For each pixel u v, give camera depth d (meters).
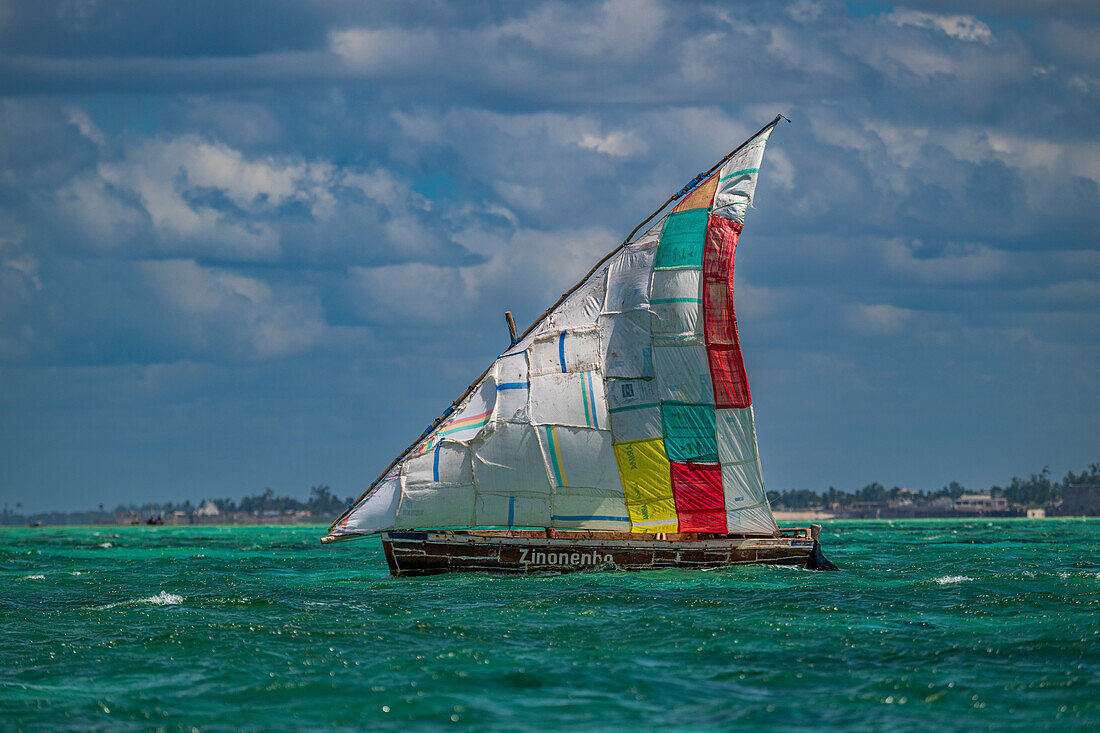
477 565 160.00
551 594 133.25
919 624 109.81
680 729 75.25
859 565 193.75
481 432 162.88
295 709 80.62
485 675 89.38
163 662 95.69
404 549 160.50
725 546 166.75
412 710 80.00
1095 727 74.31
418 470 162.25
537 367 164.50
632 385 164.00
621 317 165.00
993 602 123.38
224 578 177.12
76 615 123.50
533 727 76.00
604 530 163.88
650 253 165.62
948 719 76.62
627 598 128.25
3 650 101.25
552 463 163.50
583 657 95.69
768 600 126.12
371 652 98.44
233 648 100.50
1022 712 77.88
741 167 164.75
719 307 163.62
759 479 166.25
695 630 107.00
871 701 81.19
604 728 75.62
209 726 76.75
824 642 101.06
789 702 81.19
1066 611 116.44
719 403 164.25
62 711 80.19
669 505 164.50
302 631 108.31
